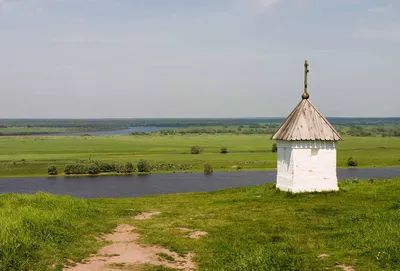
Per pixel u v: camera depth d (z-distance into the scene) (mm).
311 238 17219
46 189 83312
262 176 98000
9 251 13156
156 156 145125
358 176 92000
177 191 77688
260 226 20203
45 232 16094
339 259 13703
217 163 124000
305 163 29609
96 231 18844
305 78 31734
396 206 22047
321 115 30766
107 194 75875
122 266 13836
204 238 18109
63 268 13062
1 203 22297
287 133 29953
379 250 13844
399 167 111938
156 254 15445
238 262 13891
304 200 27594
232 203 28531
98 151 165000
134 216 24156
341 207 24234
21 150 169250
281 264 13383
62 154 153125
